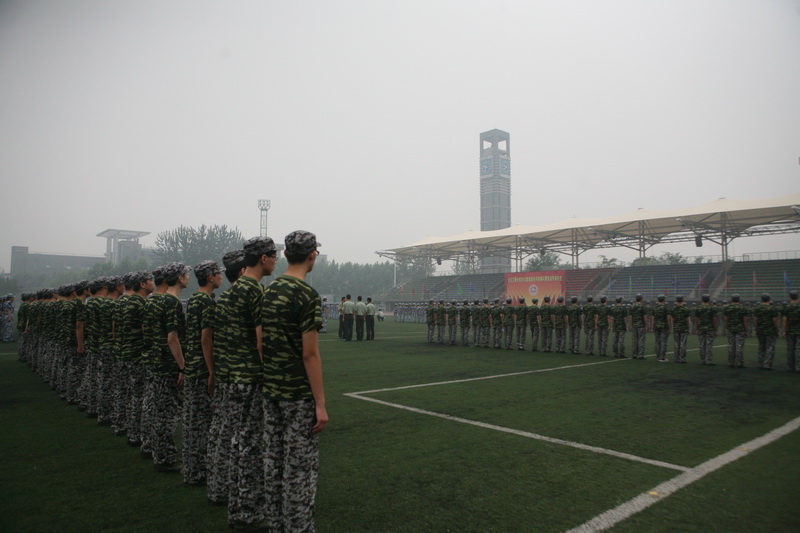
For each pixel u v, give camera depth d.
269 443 2.96
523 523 3.54
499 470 4.64
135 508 3.82
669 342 20.17
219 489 3.88
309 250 3.04
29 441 5.63
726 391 8.79
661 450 5.28
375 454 5.12
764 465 4.81
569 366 12.27
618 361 13.49
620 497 4.02
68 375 7.70
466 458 4.99
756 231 33.59
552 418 6.70
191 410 4.34
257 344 3.57
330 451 5.22
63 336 7.96
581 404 7.61
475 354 15.10
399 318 39.03
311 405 2.90
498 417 6.75
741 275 32.47
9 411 7.16
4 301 19.25
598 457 5.04
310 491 2.87
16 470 4.67
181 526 3.51
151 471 4.68
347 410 7.18
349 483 4.31
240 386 3.51
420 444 5.48
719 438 5.75
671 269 35.72
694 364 12.91
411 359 13.66
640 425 6.32
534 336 16.22
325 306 35.22
